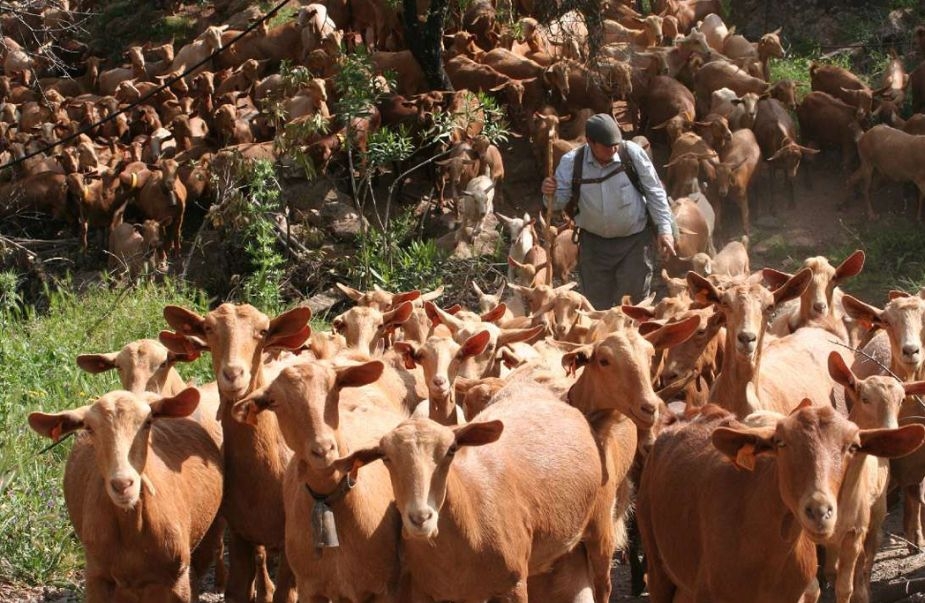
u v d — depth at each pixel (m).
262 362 8.86
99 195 19.36
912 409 9.01
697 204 16.81
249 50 23.31
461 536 6.54
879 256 16.88
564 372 9.05
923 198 17.27
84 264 19.69
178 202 18.95
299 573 6.93
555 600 7.72
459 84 20.36
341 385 6.68
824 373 9.67
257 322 7.80
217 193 18.95
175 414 7.05
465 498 6.54
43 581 9.41
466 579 6.65
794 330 11.03
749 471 6.52
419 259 17.27
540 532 7.02
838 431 5.97
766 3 24.53
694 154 17.39
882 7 24.00
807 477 5.92
